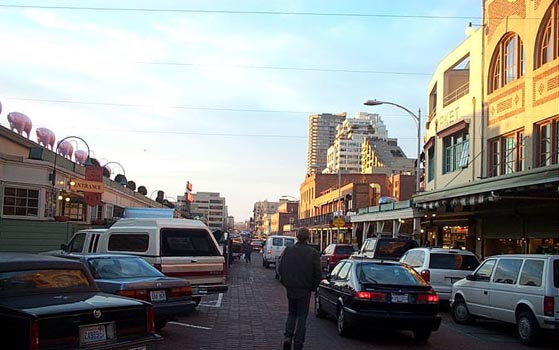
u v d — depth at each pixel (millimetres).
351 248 26938
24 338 5707
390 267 11617
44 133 27625
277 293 19906
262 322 12766
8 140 23250
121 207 35719
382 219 31453
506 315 11758
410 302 10695
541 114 20812
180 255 13359
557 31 20297
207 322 12602
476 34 26172
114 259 10617
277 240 36750
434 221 30141
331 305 12336
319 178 85500
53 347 5766
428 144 32875
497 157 24203
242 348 9688
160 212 22688
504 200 18453
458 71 30344
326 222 63594
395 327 10625
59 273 6938
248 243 46188
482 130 25109
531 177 15156
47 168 22562
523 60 22641
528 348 10734
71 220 25500
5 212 21484
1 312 5973
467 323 13688
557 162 19844
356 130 147625
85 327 6055
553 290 10664
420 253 16594
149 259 13094
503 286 11945
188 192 76062
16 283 6469
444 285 15680
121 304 6445
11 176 21625
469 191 18594
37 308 5918
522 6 22438
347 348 10094
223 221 144625
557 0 20266
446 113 29484
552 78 20250
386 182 70625
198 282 13438
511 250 23047
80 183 23656
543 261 11109
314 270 9023
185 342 10102
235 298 17906
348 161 142125
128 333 6426
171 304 9945
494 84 24812
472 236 26031
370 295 10688
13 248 21125
